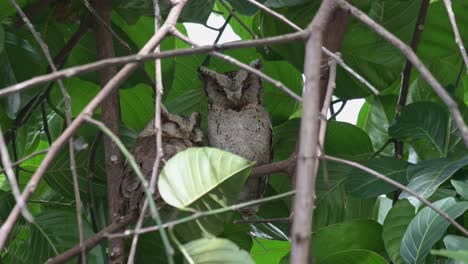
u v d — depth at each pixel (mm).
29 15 8688
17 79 8305
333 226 8008
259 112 9781
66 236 7641
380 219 9703
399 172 8031
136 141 8766
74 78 9547
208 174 5664
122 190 7926
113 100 7969
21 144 9352
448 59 9797
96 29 8508
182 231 6387
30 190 4277
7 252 8008
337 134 9141
